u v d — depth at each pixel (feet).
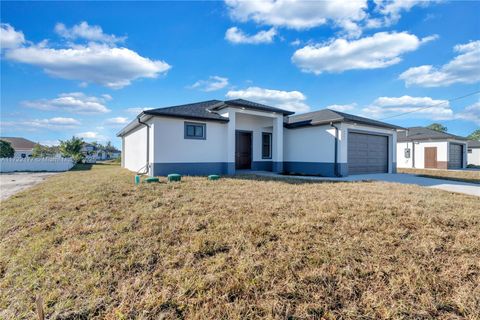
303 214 14.10
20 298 7.12
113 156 190.90
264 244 10.27
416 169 60.54
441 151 62.95
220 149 36.06
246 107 35.94
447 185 28.73
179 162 32.53
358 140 41.32
